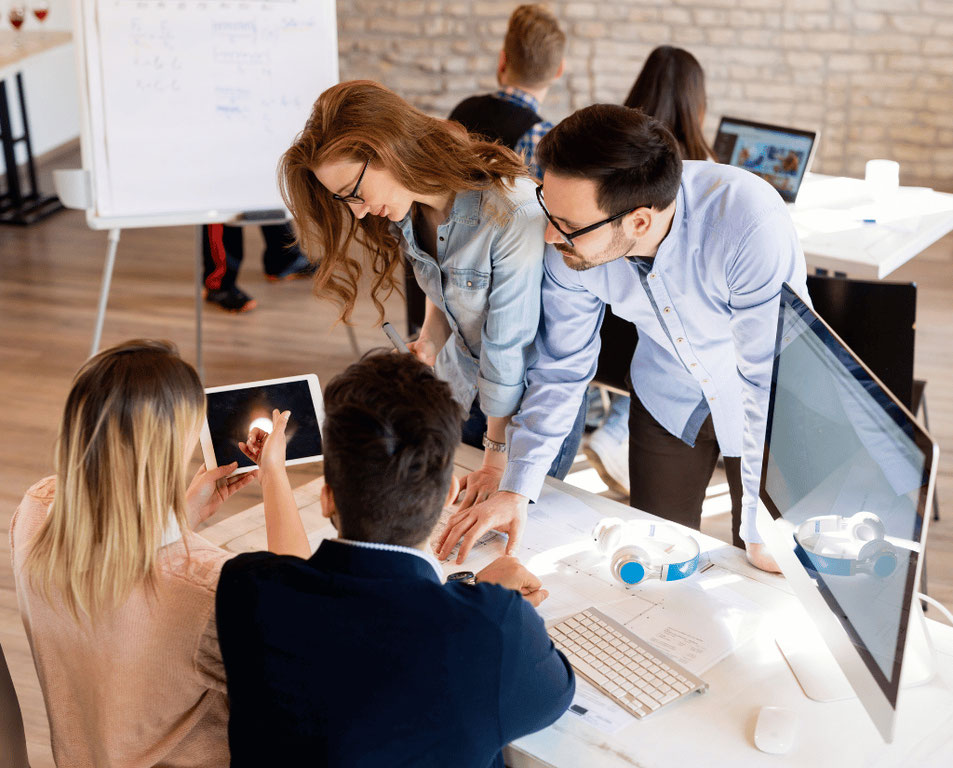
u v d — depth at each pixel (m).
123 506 1.27
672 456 2.10
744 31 5.18
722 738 1.33
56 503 1.30
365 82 1.68
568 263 1.62
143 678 1.34
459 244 1.78
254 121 3.08
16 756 1.59
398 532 1.14
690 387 1.98
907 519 1.14
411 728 1.09
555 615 1.55
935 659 1.43
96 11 2.89
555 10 5.30
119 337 4.06
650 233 1.60
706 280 1.69
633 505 2.22
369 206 1.72
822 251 2.81
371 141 1.62
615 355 2.64
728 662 1.46
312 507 1.86
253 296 4.46
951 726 1.34
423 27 5.45
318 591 1.12
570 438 2.14
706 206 1.63
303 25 3.05
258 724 1.13
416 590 1.12
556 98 5.48
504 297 1.78
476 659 1.11
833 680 1.42
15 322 4.17
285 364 3.87
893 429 1.16
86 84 2.94
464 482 1.90
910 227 2.96
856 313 2.32
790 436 1.49
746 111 5.34
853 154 5.30
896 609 1.17
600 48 5.34
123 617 1.31
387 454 1.11
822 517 1.38
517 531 1.72
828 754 1.30
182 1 2.94
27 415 3.51
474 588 1.16
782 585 1.63
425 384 1.18
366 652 1.09
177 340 4.04
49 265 4.75
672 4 5.19
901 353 2.31
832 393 1.33
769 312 1.63
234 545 1.73
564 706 1.24
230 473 1.71
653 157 1.47
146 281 4.60
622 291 1.77
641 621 1.55
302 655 1.11
